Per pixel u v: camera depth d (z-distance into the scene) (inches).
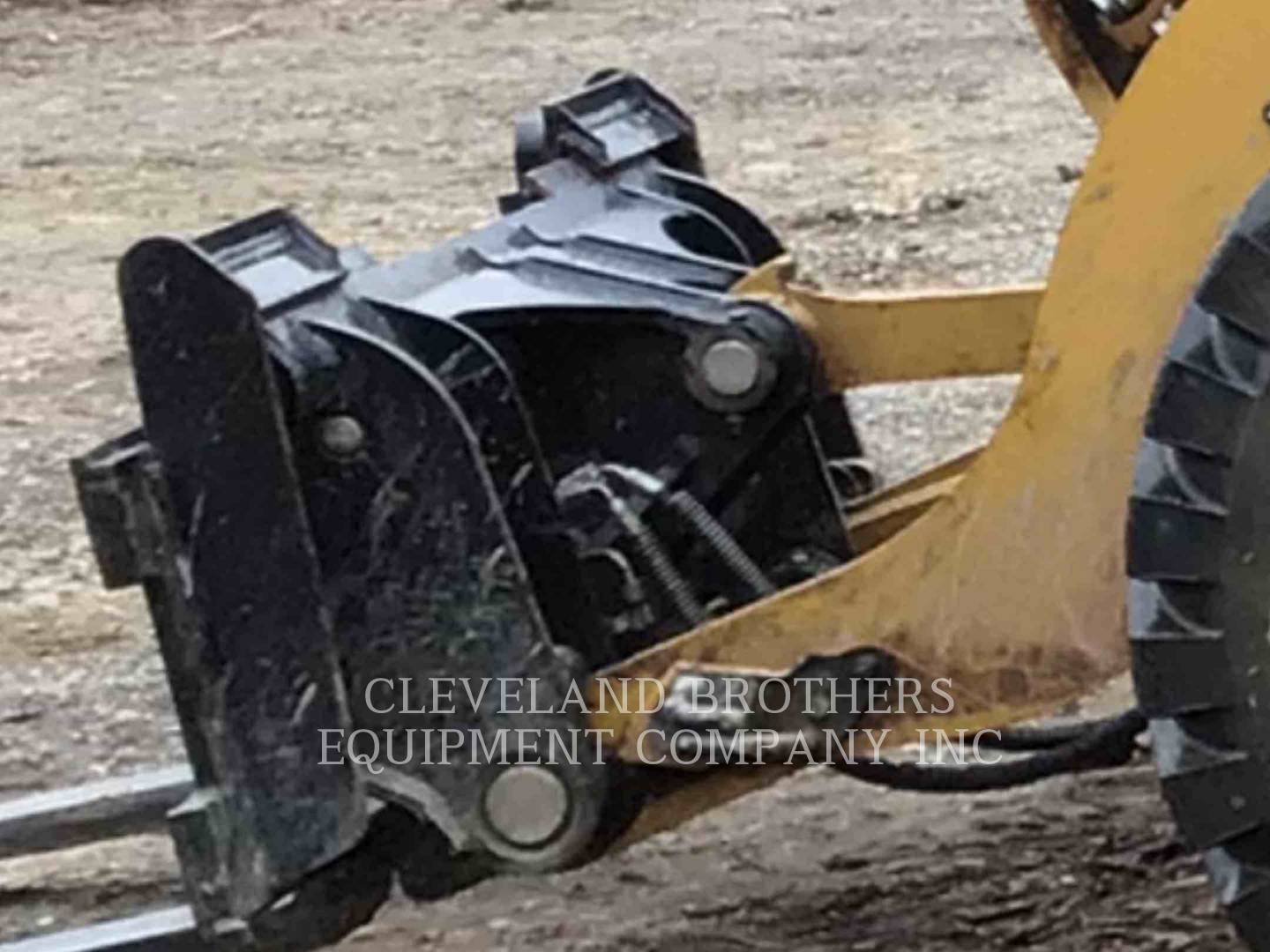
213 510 133.4
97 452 136.3
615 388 142.7
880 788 173.5
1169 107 123.8
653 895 163.6
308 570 133.3
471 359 134.6
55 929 168.1
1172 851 162.7
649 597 139.6
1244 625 121.3
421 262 146.4
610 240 149.3
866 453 195.2
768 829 169.9
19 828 149.3
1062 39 143.2
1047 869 162.1
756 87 375.9
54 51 415.8
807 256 298.4
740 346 139.7
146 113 380.2
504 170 345.1
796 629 133.6
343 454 132.8
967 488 130.4
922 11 414.6
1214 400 119.8
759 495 145.0
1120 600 129.3
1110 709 173.5
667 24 418.0
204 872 137.6
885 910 159.3
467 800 135.4
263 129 369.7
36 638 210.1
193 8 438.9
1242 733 122.3
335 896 137.9
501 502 134.6
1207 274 120.0
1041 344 127.9
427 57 405.4
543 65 398.0
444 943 159.9
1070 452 128.4
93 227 328.5
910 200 315.9
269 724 135.3
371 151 356.8
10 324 289.1
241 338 131.1
